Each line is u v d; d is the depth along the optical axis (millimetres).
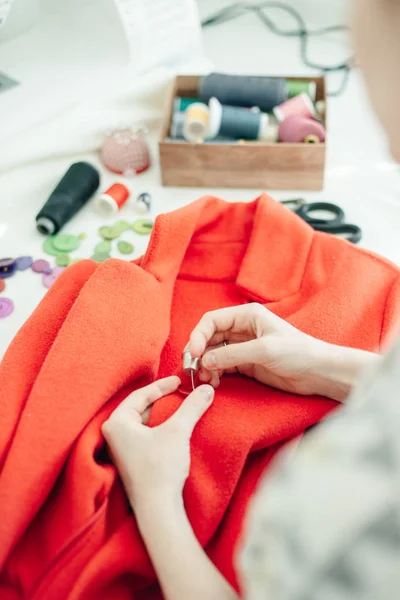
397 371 329
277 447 647
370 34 374
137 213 997
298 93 1115
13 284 889
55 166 1051
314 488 329
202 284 825
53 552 563
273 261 801
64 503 583
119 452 586
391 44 362
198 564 519
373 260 796
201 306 798
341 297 745
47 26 1158
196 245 843
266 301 784
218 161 1001
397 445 314
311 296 769
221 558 595
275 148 979
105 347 657
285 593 337
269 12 1396
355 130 1114
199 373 673
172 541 528
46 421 601
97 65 1118
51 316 726
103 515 566
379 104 378
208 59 1258
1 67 1109
